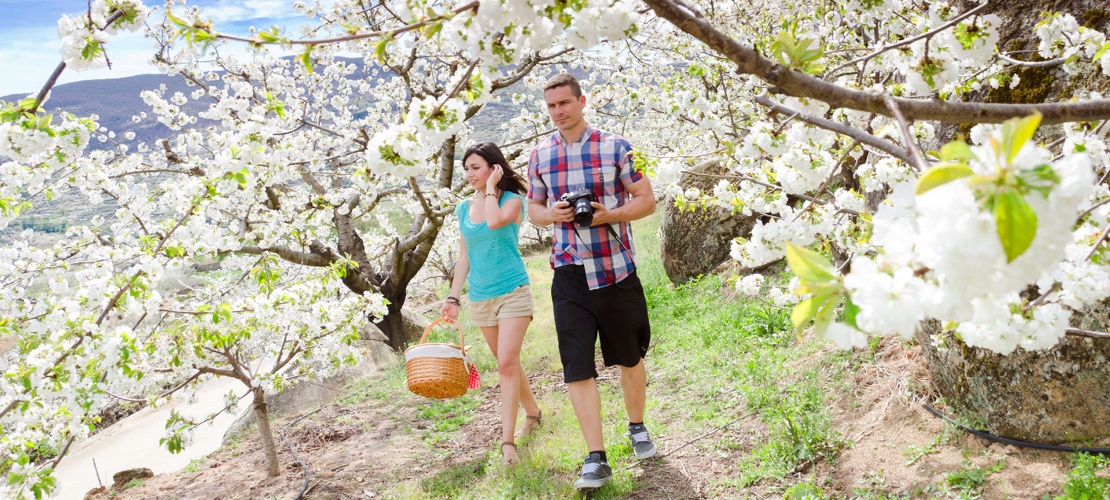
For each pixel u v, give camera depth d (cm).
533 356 635
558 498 342
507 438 390
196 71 773
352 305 464
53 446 335
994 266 81
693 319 646
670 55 711
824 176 218
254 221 786
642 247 1206
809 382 415
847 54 469
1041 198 77
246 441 543
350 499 391
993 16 195
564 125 341
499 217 380
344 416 552
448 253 1541
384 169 170
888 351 407
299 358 456
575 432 417
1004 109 140
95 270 421
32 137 235
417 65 915
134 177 782
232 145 362
